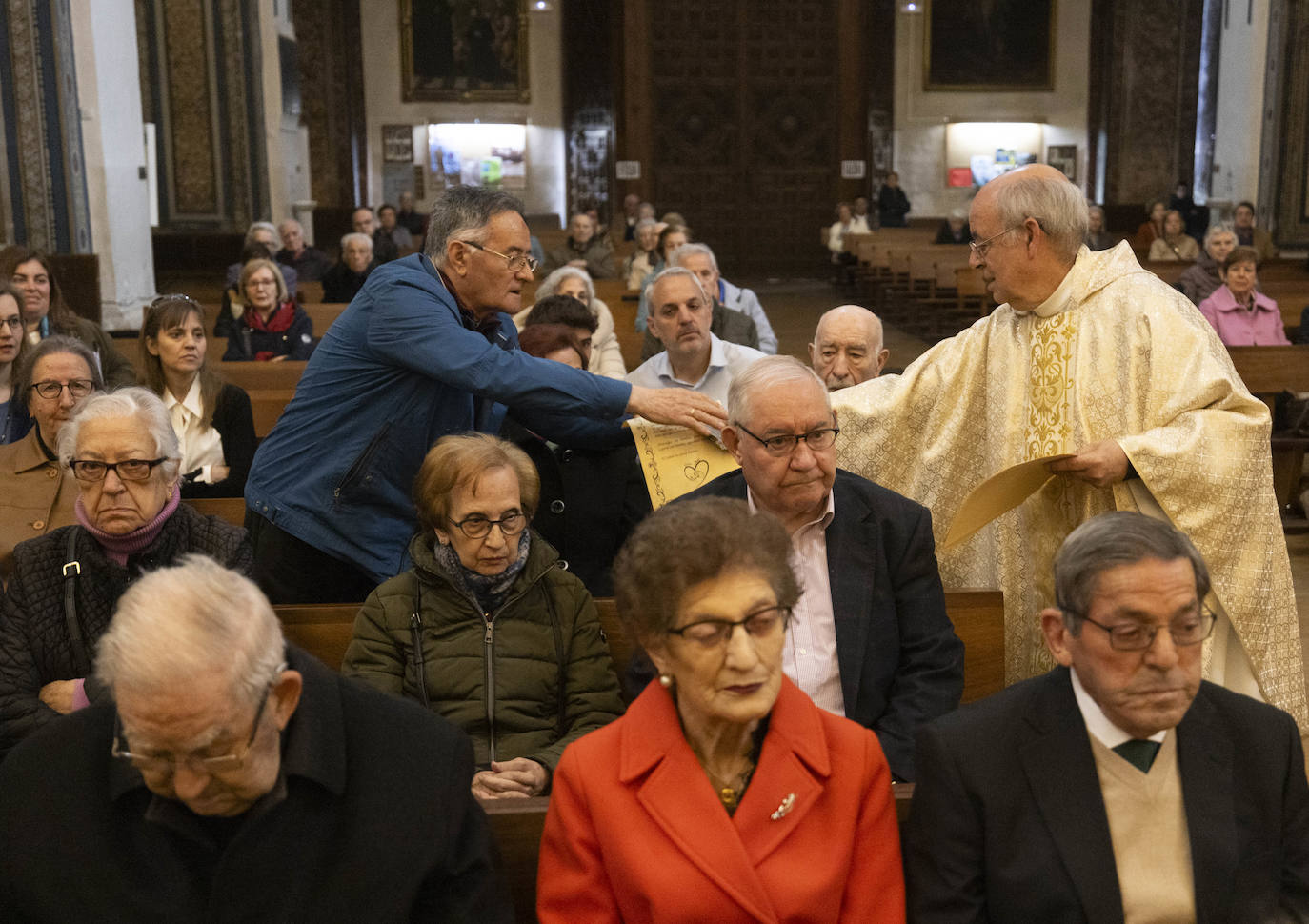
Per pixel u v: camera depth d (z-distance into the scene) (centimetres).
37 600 262
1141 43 2188
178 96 1329
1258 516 272
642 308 777
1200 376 267
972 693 298
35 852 176
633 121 2142
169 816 175
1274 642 281
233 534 276
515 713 267
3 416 423
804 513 257
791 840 188
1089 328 285
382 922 178
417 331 281
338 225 2100
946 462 313
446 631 269
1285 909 195
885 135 2230
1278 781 195
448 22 2162
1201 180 1684
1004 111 2245
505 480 260
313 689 182
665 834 185
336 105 2109
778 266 2217
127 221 991
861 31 2164
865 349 382
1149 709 183
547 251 1609
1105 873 189
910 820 201
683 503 190
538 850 218
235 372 629
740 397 249
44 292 497
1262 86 1276
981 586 315
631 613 186
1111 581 182
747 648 176
